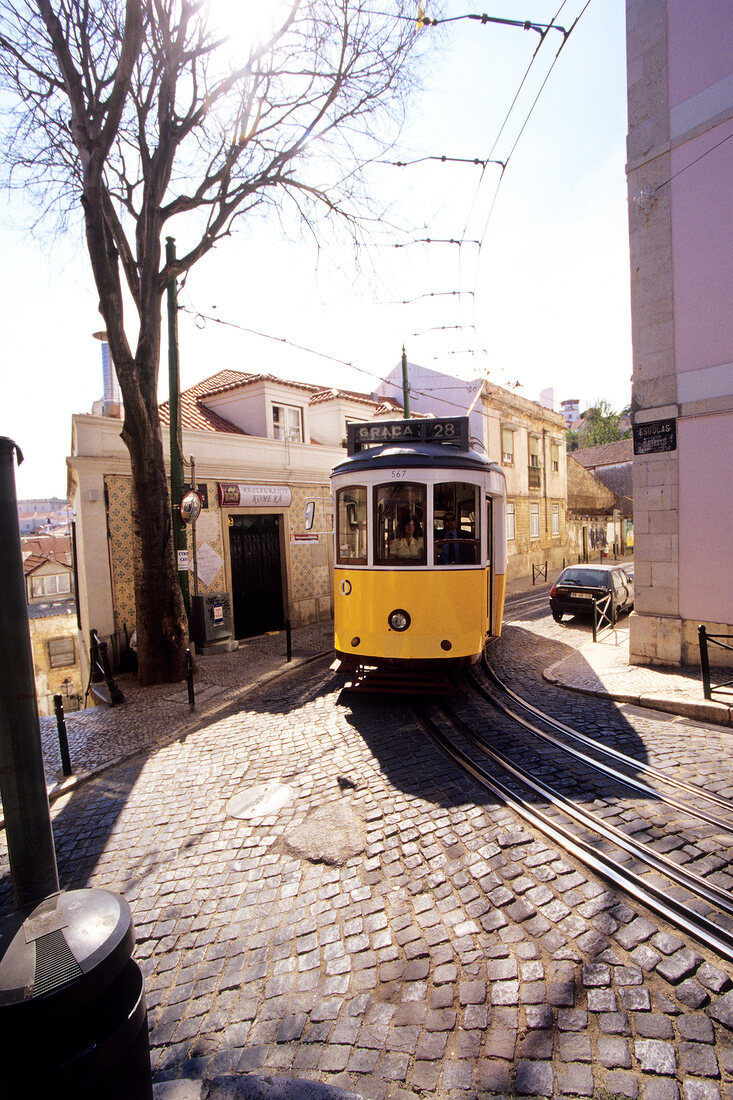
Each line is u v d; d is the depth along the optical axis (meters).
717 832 3.83
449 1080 2.27
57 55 7.25
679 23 7.40
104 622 9.67
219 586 11.80
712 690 6.33
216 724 6.97
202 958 3.11
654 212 7.79
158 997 2.87
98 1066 1.63
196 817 4.69
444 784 4.80
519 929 3.05
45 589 36.56
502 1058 2.33
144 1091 1.85
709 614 7.65
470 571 6.74
